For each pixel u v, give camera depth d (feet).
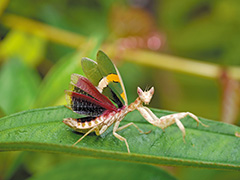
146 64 1.09
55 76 0.84
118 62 1.10
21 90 0.90
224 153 0.73
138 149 0.73
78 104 0.73
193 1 1.32
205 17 1.34
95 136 0.74
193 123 0.76
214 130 0.75
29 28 1.09
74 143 0.72
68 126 0.73
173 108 1.25
